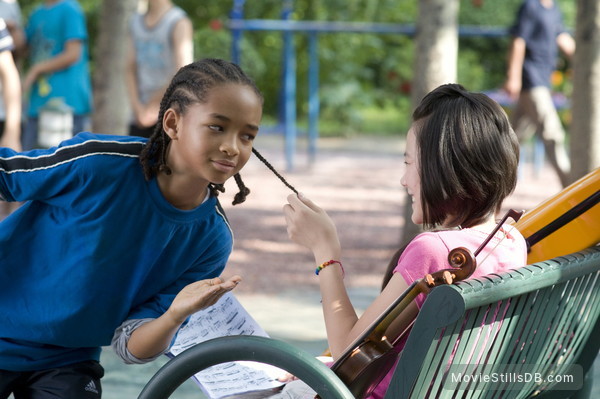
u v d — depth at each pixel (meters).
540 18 9.27
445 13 6.80
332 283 2.57
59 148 2.55
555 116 9.40
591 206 2.99
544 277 2.35
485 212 2.52
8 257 2.67
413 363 2.08
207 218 2.66
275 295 6.08
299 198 2.67
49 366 2.78
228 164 2.40
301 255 7.40
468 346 2.29
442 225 2.58
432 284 2.20
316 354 4.78
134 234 2.58
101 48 8.23
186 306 2.39
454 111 2.49
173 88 2.46
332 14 19.62
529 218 3.05
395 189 11.44
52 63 7.86
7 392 2.79
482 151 2.46
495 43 20.41
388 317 2.26
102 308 2.64
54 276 2.63
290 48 12.48
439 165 2.47
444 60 6.83
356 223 8.98
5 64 6.31
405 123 20.08
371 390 2.44
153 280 2.70
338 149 15.76
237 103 2.37
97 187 2.53
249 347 2.22
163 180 2.55
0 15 7.81
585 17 6.42
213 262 2.79
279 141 16.64
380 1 19.81
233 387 2.67
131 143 2.56
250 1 19.91
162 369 2.30
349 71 19.03
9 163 2.58
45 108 7.86
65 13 7.88
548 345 2.68
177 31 6.64
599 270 2.75
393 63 20.22
